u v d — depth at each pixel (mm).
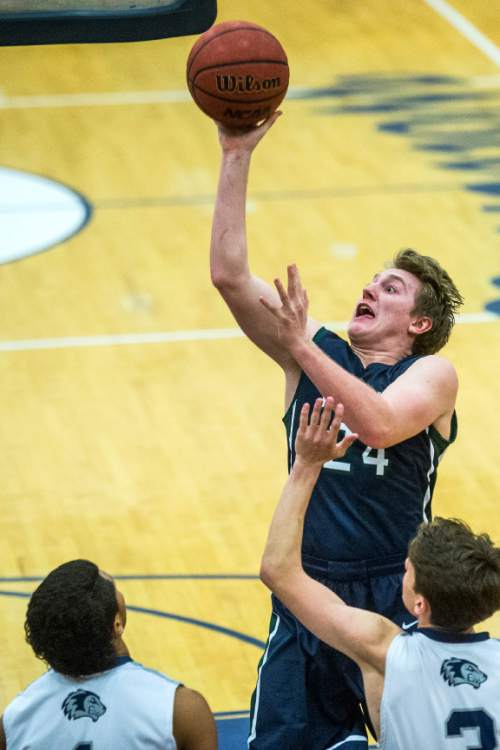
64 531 15961
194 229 25812
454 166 28766
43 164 28906
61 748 7125
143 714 7148
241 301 8992
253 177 28234
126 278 23641
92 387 19766
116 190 27594
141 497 16812
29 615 7160
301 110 32188
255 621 14094
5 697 12602
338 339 9398
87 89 33875
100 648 7125
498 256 24422
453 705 7242
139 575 14992
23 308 22391
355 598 8836
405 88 33812
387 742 7355
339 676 8828
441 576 7172
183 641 13672
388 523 8852
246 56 8719
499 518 16203
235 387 19859
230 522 16219
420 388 8586
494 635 13484
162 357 20766
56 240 25188
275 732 8773
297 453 7535
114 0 8898
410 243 24969
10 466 17547
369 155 29438
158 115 31984
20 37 8773
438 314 9258
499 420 18734
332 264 24078
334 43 37281
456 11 40031
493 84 34094
